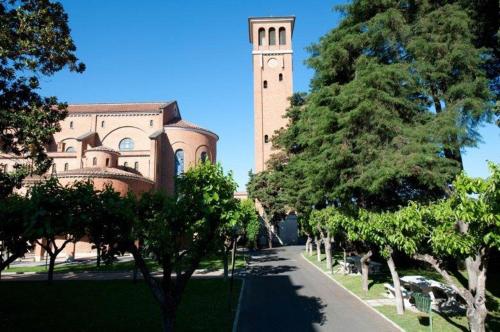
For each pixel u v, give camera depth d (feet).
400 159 47.85
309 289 65.67
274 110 196.44
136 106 185.37
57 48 56.90
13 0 54.80
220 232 34.17
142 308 50.78
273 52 201.16
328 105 59.72
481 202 26.45
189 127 175.73
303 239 197.67
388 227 43.21
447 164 49.78
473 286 39.50
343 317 45.91
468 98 50.16
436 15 54.80
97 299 57.36
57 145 175.73
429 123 51.34
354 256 96.99
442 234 30.89
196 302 54.60
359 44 58.03
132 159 164.96
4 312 48.62
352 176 56.34
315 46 65.67
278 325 42.86
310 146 68.44
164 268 30.07
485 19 61.57
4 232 25.07
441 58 53.31
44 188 25.32
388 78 51.31
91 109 182.09
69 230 25.91
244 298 58.34
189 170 32.99
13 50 52.80
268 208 155.84
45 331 39.96
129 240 27.78
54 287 69.26
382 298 56.24
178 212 29.45
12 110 57.26
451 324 41.27
